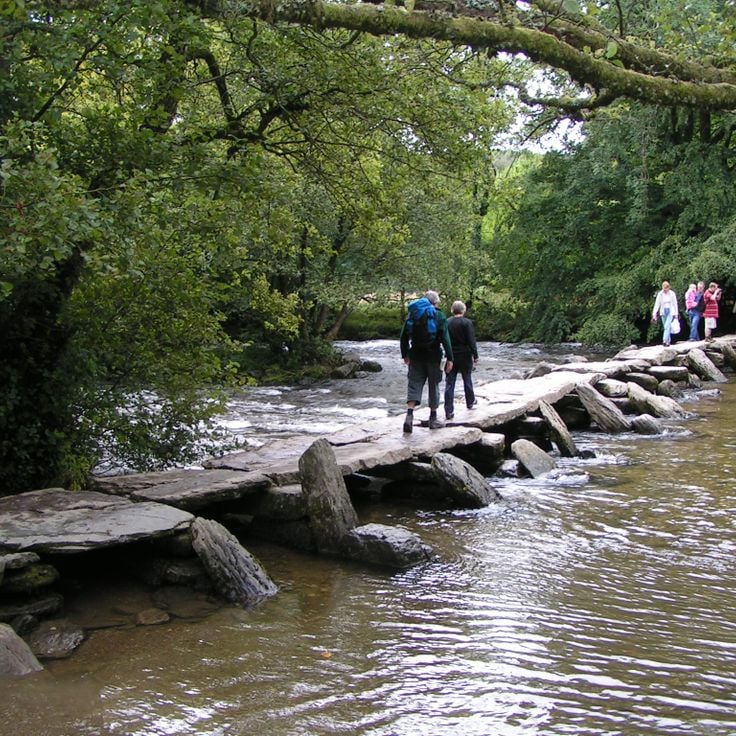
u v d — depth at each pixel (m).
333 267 26.06
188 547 6.54
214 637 5.54
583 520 8.51
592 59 4.58
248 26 9.24
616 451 12.25
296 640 5.50
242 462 9.20
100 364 9.31
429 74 9.78
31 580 5.78
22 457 8.12
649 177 29.64
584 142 32.34
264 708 4.55
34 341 8.34
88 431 9.23
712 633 5.60
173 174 8.55
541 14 4.92
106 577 6.64
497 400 13.68
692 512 8.73
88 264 7.22
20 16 6.37
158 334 9.81
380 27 5.02
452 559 7.30
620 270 32.62
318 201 16.98
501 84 6.79
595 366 18.73
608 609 6.06
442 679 4.92
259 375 25.14
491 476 10.76
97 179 8.42
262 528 8.05
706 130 28.77
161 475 8.46
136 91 8.41
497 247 36.28
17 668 4.95
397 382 23.80
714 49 5.09
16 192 6.03
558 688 4.79
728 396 18.08
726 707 4.55
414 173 11.60
